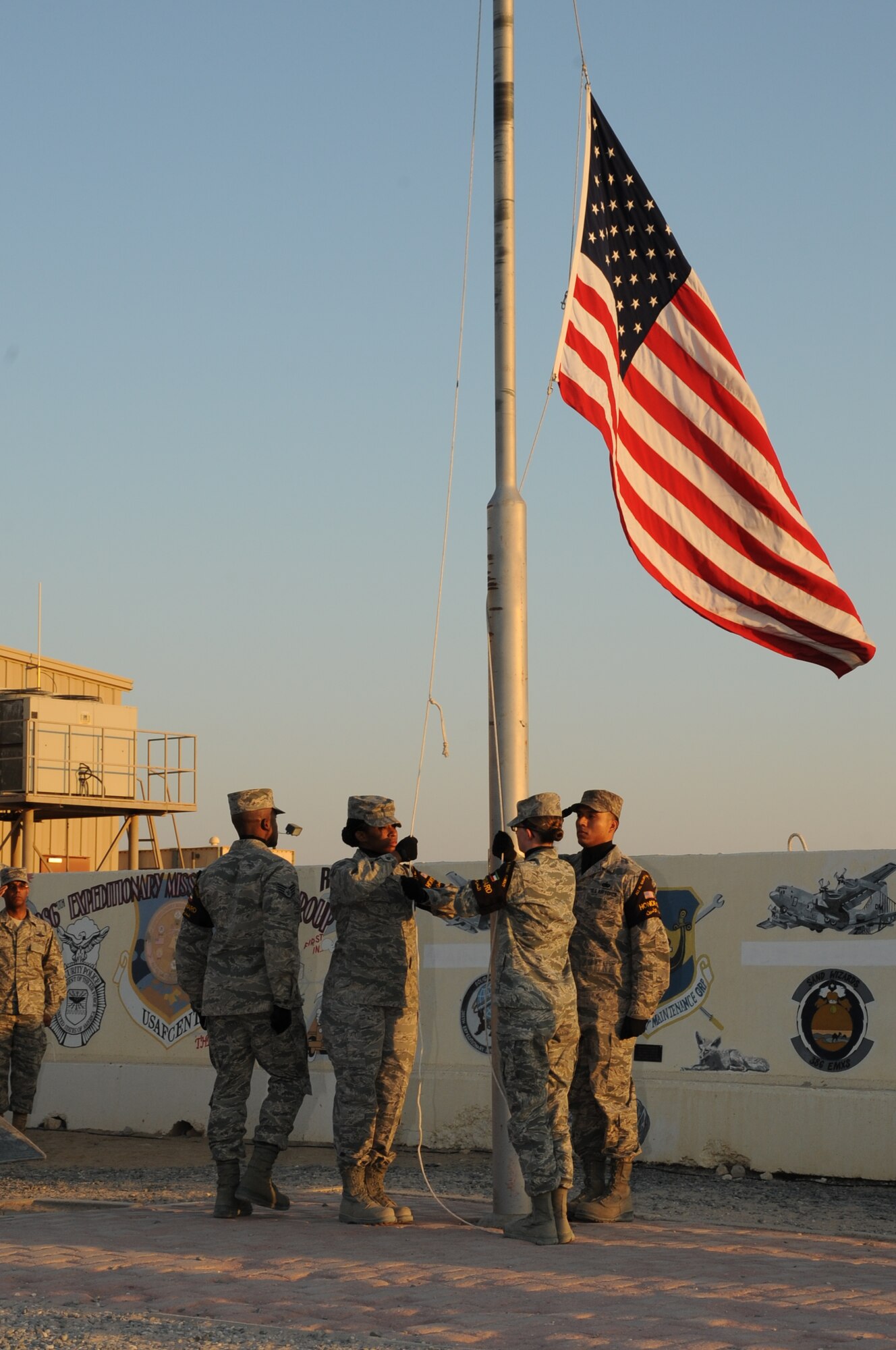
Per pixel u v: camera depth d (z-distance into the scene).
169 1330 5.16
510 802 8.19
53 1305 5.59
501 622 8.31
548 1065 7.29
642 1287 5.89
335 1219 7.86
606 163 9.63
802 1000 10.47
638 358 9.61
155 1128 12.95
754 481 9.53
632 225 9.73
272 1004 7.93
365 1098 7.65
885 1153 9.91
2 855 27.59
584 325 9.02
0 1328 5.21
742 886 10.83
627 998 8.05
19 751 25.89
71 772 26.22
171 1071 13.01
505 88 8.62
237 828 8.27
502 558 8.34
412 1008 7.90
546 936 7.45
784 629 9.52
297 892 8.04
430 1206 8.62
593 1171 8.11
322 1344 4.96
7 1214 8.28
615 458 9.09
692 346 9.68
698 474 9.51
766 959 10.65
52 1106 13.50
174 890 13.38
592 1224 7.88
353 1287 5.87
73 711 26.45
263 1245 6.84
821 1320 5.29
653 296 9.72
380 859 7.80
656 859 11.18
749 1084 10.53
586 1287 5.88
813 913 10.54
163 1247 6.76
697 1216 8.60
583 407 8.86
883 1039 10.13
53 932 12.78
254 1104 12.22
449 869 11.94
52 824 29.56
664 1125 10.72
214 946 8.04
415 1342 4.98
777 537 9.50
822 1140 10.13
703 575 9.38
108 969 13.58
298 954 7.95
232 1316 5.41
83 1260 6.42
